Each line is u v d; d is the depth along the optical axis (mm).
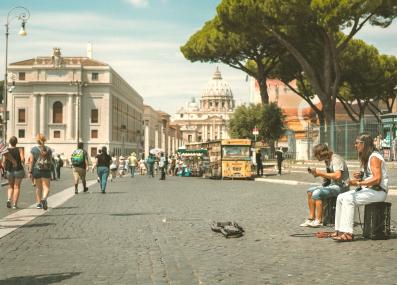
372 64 53094
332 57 38875
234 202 17750
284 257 8023
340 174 11219
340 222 9656
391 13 35875
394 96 61844
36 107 105000
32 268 7316
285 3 34281
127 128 129625
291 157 51250
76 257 8094
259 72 50312
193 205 16688
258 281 6441
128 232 10711
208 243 9336
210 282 6395
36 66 104938
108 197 20516
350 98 64188
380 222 9711
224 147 39844
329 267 7270
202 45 48656
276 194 21562
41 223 12312
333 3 32844
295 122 78938
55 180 37344
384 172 9727
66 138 105062
